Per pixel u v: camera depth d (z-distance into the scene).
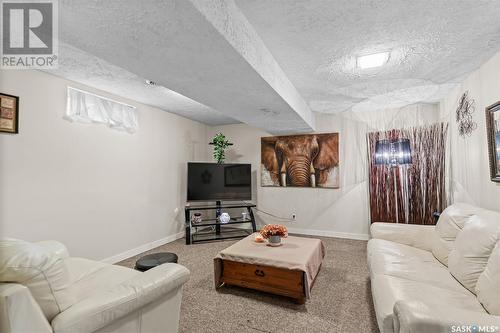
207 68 1.81
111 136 3.22
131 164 3.51
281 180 4.75
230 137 5.28
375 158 4.00
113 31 1.34
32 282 1.02
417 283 1.65
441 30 1.83
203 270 2.92
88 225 2.91
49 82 2.56
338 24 1.75
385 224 2.76
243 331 1.81
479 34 1.88
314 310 2.06
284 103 2.70
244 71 1.86
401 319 1.09
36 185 2.43
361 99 3.52
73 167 2.76
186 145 4.70
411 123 3.85
